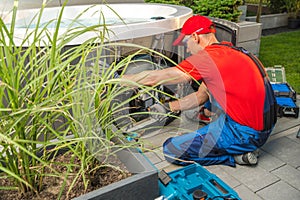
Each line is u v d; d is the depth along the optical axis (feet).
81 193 2.74
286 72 11.33
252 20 19.06
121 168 3.01
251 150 5.74
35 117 2.50
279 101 7.91
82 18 11.25
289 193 5.09
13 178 2.64
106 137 2.82
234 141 5.60
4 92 2.53
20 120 2.30
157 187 2.84
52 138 2.95
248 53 5.47
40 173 2.66
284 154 6.23
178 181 4.00
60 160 3.17
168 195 3.61
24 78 2.58
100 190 2.51
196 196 3.65
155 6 11.20
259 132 5.49
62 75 2.60
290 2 20.79
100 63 2.92
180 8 10.00
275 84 8.63
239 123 5.49
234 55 5.17
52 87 2.60
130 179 2.64
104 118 2.74
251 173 5.66
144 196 2.78
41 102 2.41
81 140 2.52
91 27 2.58
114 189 2.53
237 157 5.85
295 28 20.71
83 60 2.61
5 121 2.35
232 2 11.34
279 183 5.36
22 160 2.56
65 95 2.38
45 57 2.63
